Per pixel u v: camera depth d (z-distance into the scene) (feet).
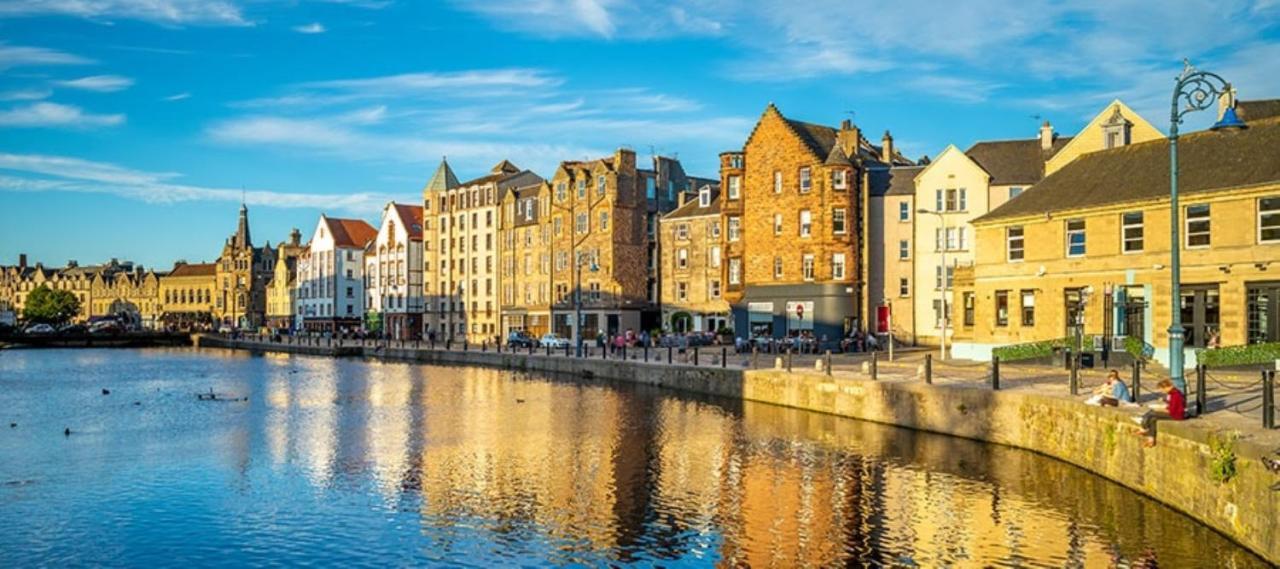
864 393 126.62
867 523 73.56
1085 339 142.72
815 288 224.74
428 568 63.57
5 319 540.11
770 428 120.98
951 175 222.89
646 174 307.37
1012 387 112.47
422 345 326.85
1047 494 80.28
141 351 380.37
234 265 573.33
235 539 70.23
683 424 125.80
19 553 67.05
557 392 173.37
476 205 363.15
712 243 273.54
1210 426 69.46
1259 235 125.90
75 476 93.09
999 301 163.94
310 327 476.54
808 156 226.99
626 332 285.43
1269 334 124.67
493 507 79.46
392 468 96.53
